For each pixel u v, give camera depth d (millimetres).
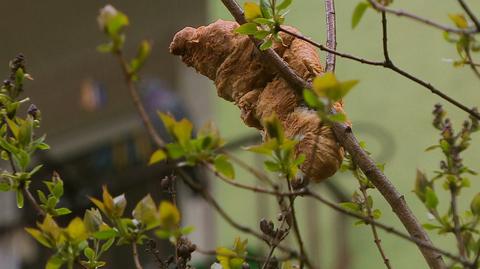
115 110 15398
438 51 10102
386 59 3957
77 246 3676
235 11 4195
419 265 9398
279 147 3506
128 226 3686
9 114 4336
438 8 10180
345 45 10609
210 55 4238
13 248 13266
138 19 14680
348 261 9867
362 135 10289
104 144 15195
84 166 15055
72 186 13391
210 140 3359
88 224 3758
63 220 12266
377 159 10031
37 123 4328
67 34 15508
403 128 10117
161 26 14594
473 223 3768
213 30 4238
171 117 3359
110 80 15547
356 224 4223
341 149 4008
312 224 10008
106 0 14797
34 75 15953
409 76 3971
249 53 4168
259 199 10320
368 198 4238
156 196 12922
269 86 4133
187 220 11305
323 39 10531
